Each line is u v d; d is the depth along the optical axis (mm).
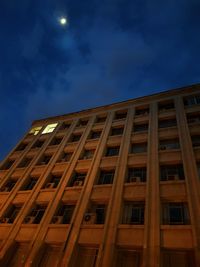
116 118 26125
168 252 12000
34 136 29531
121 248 13031
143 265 11273
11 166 24953
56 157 22984
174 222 13367
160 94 25406
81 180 19406
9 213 18984
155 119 22125
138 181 16422
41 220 16375
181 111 21516
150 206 14047
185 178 14984
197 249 11078
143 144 20250
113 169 18875
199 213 12609
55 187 19938
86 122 28031
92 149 22438
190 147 17141
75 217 15477
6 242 15789
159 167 16906
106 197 16266
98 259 12234
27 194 19781
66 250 13555
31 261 13773
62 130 27891
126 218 14664
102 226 14195
